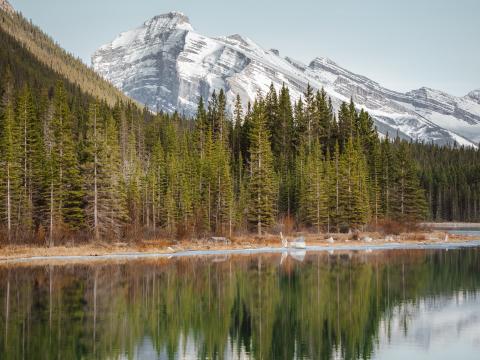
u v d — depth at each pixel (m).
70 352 27.39
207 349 28.33
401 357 26.91
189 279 51.09
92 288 45.81
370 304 40.50
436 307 39.53
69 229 78.69
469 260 69.50
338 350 28.27
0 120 89.44
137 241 81.88
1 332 31.20
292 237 96.94
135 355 27.06
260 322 34.50
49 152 94.25
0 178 75.81
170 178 101.19
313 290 45.94
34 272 54.59
